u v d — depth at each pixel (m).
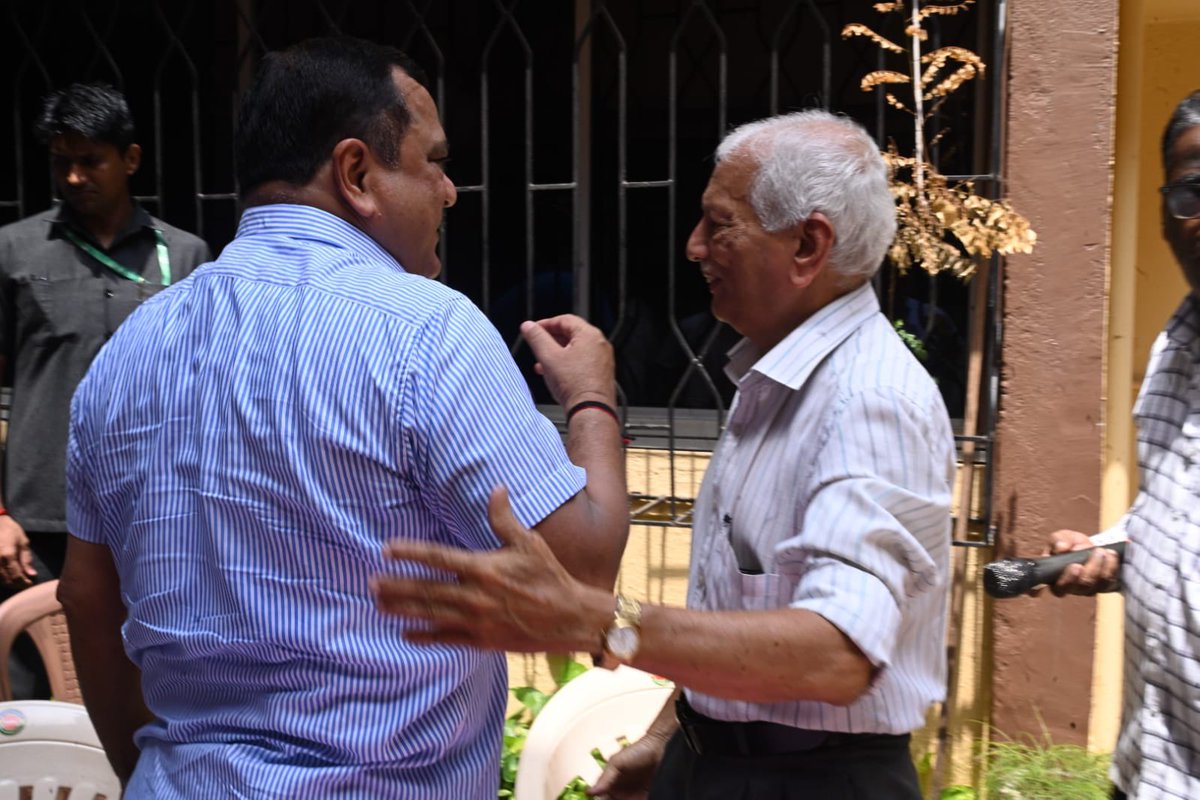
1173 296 4.07
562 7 3.91
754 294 1.77
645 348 3.96
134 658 1.60
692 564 1.97
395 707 1.44
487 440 1.40
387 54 1.61
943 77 3.58
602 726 2.59
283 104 1.55
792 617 1.46
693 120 3.92
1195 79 4.00
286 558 1.42
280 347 1.43
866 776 1.73
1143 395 2.01
